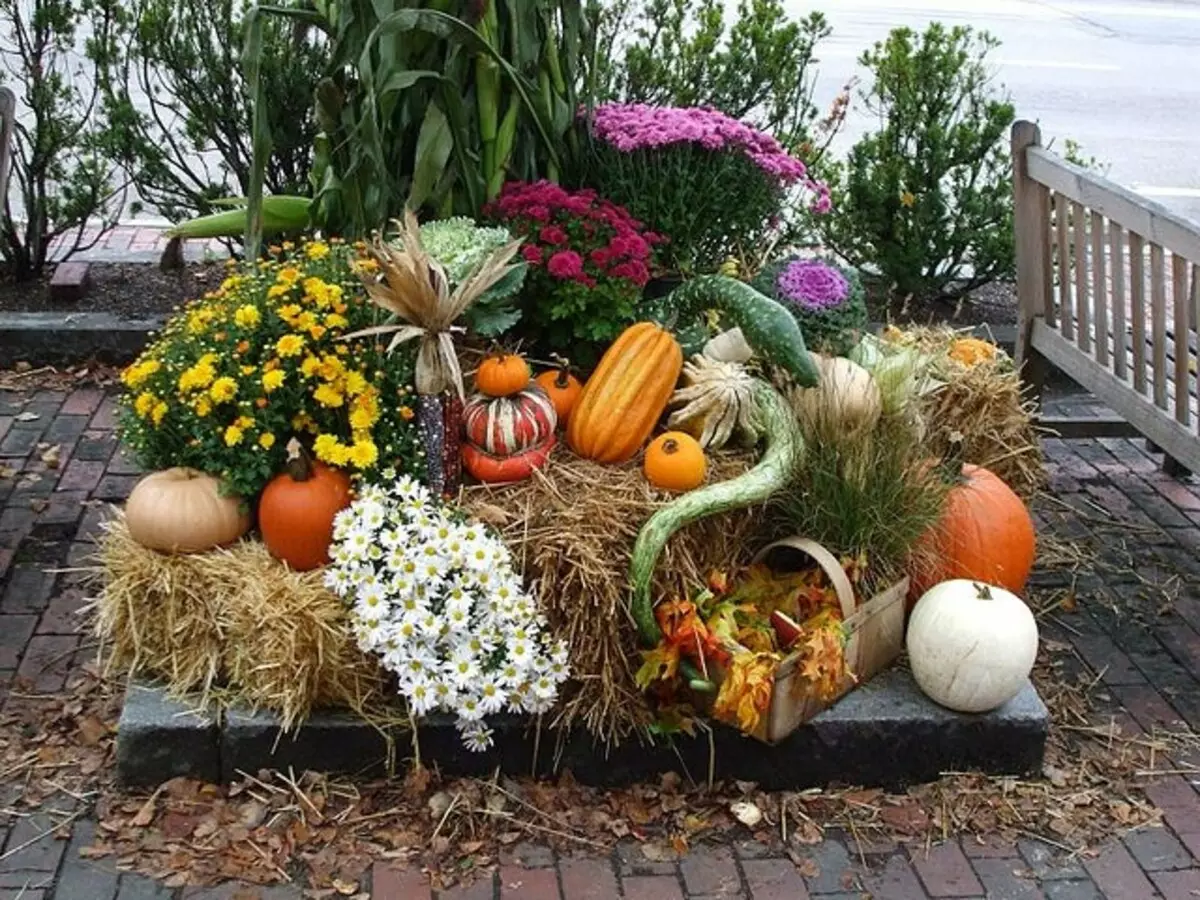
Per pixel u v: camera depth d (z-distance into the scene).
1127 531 4.78
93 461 4.88
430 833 3.21
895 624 3.54
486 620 3.19
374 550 3.18
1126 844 3.30
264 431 3.32
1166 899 3.14
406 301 3.22
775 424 3.51
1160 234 4.18
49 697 3.61
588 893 3.07
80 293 6.02
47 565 4.21
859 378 3.67
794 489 3.55
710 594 3.34
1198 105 10.51
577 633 3.27
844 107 6.07
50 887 3.01
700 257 4.67
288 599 3.19
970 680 3.33
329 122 4.19
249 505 3.39
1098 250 4.66
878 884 3.14
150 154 5.86
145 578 3.27
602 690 3.30
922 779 3.44
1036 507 4.92
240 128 5.80
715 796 3.37
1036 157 4.93
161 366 3.46
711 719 3.35
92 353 5.61
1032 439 4.46
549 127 4.40
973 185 6.05
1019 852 3.26
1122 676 3.96
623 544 3.29
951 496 3.75
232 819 3.21
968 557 3.71
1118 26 13.38
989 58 11.51
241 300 3.49
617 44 6.42
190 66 5.72
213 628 3.27
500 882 3.09
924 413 4.12
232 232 4.56
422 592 3.19
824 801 3.38
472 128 4.22
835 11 12.51
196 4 5.67
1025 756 3.45
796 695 3.25
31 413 5.21
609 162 4.58
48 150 5.90
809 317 3.89
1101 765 3.56
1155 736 3.70
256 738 3.27
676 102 5.90
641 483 3.41
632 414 3.47
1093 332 4.85
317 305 3.40
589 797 3.36
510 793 3.32
